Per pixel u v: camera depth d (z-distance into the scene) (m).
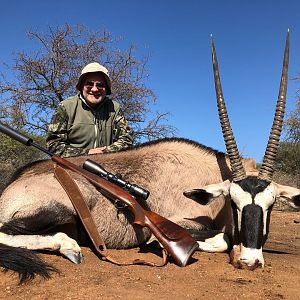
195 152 1.97
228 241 1.77
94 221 1.73
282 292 1.27
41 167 1.80
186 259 1.50
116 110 2.28
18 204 1.64
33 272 1.32
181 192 1.88
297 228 3.14
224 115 1.71
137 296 1.19
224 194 1.67
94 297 1.18
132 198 1.60
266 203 1.54
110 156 1.90
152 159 1.90
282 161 6.77
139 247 1.82
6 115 5.81
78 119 2.17
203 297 1.21
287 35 1.78
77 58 6.41
